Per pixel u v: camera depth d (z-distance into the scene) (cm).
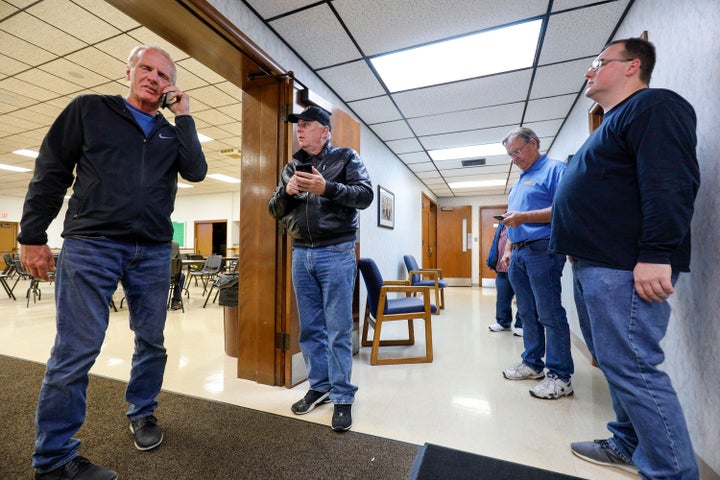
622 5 197
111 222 113
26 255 109
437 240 870
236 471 116
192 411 161
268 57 192
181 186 955
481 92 308
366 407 170
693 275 123
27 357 238
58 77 325
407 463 122
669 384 96
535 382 204
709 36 114
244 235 211
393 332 338
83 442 132
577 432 146
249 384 197
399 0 196
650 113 95
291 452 128
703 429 117
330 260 152
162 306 134
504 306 345
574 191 112
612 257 102
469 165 548
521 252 197
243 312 208
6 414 153
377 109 345
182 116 132
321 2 198
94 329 109
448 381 206
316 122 157
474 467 121
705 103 117
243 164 214
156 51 128
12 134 505
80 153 115
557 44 236
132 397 134
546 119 369
